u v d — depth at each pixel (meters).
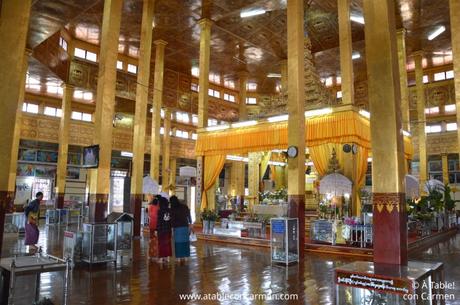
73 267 6.54
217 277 5.96
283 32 16.61
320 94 11.80
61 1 11.67
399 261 4.50
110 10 8.38
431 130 21.58
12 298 3.45
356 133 9.68
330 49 18.25
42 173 18.25
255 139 11.66
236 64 20.69
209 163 13.01
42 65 15.52
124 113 20.91
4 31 4.37
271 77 22.98
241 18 15.21
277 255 7.33
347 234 9.12
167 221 7.33
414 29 15.91
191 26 15.80
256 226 10.28
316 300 4.71
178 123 22.88
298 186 8.23
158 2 13.81
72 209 16.25
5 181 4.23
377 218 4.75
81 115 19.59
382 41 4.94
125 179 12.66
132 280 5.67
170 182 22.39
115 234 6.89
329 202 12.23
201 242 10.60
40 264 3.63
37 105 18.36
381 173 4.80
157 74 16.59
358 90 22.59
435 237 11.88
